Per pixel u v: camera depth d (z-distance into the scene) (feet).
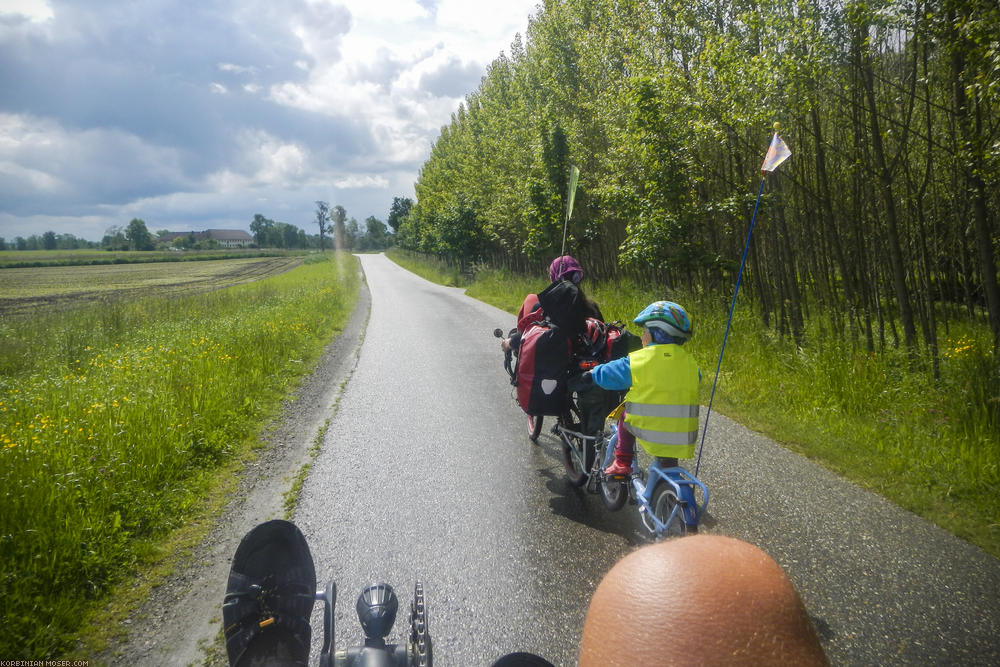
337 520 13.34
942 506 12.90
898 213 34.09
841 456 15.72
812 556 11.18
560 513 13.41
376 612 5.77
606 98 39.91
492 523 13.00
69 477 13.50
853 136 26.30
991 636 8.83
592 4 49.39
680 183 30.94
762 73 23.27
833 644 8.82
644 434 10.15
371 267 210.18
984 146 18.92
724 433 18.11
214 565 11.65
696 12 29.43
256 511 13.97
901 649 8.65
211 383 23.18
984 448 14.98
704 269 38.58
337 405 23.32
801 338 27.32
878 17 19.74
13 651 9.06
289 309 52.11
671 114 29.45
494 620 9.67
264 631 6.26
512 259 118.11
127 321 47.65
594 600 1.59
